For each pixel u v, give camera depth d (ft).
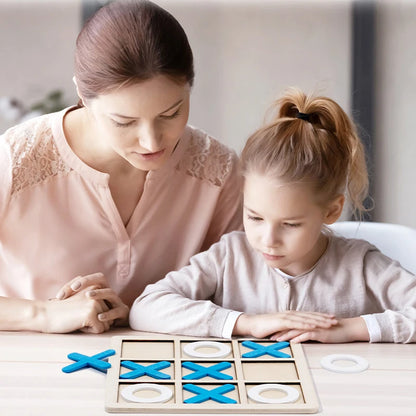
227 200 6.19
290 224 5.17
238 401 4.17
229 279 5.64
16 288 5.91
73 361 4.66
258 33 11.94
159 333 5.24
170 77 4.66
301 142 5.22
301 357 4.71
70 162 5.67
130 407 4.05
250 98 12.07
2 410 4.02
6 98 12.22
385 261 5.66
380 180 12.07
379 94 11.96
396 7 11.82
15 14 12.12
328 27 11.91
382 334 5.06
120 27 4.68
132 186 5.79
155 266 6.04
